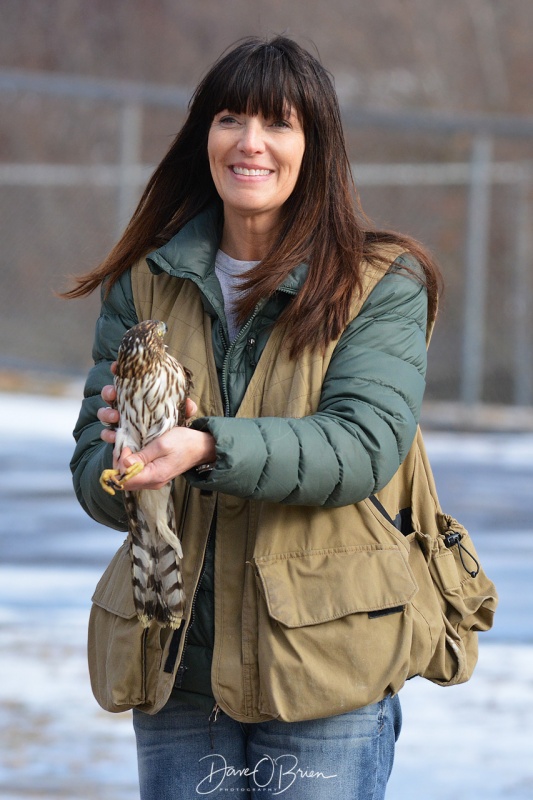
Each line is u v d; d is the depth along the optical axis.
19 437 31.80
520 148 50.81
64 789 12.55
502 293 45.09
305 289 8.38
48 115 52.69
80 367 41.62
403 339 8.50
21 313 43.41
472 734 14.06
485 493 26.81
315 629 8.11
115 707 8.57
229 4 58.44
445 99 57.88
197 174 9.36
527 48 58.66
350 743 8.39
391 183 38.03
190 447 7.64
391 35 58.34
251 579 8.28
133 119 36.00
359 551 8.30
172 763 8.71
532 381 42.44
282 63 8.67
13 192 44.97
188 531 8.41
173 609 8.05
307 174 8.73
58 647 16.61
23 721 14.29
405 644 8.22
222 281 9.07
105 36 58.66
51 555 21.00
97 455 8.66
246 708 8.28
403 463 8.92
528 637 17.27
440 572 8.88
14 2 58.66
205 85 8.96
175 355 8.70
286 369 8.46
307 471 7.83
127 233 9.34
